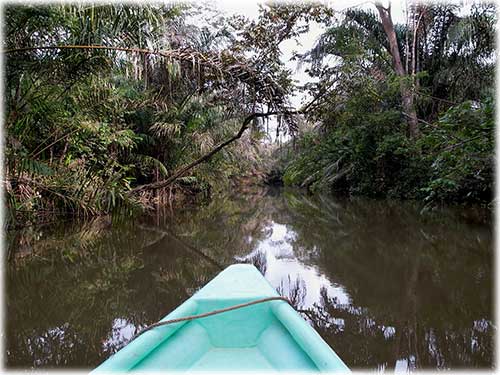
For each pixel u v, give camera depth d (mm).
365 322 2537
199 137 10266
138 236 5957
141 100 7996
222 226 7352
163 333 1603
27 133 5172
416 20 10375
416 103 10039
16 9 3943
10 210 4832
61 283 3529
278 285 3381
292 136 6191
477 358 2043
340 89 7855
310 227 7074
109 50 4609
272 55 5676
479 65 9125
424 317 2592
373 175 11844
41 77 4781
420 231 5809
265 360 1635
